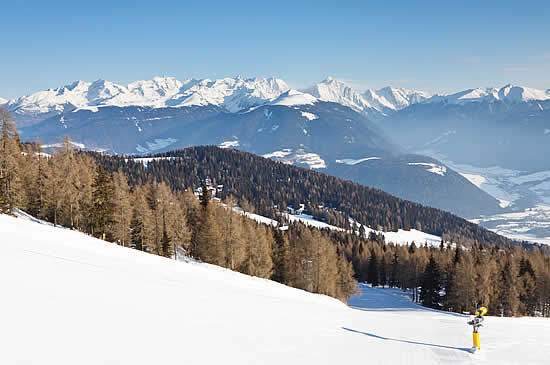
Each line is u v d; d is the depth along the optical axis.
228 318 16.02
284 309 22.64
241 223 82.12
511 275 79.50
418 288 113.62
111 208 69.69
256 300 25.00
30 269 17.98
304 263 78.38
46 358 8.49
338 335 16.09
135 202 80.44
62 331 10.38
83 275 19.36
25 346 8.95
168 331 12.18
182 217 74.25
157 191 79.50
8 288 13.80
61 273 18.61
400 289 121.00
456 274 79.50
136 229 75.06
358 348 13.84
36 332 9.95
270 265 76.81
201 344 11.40
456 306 77.75
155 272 30.03
